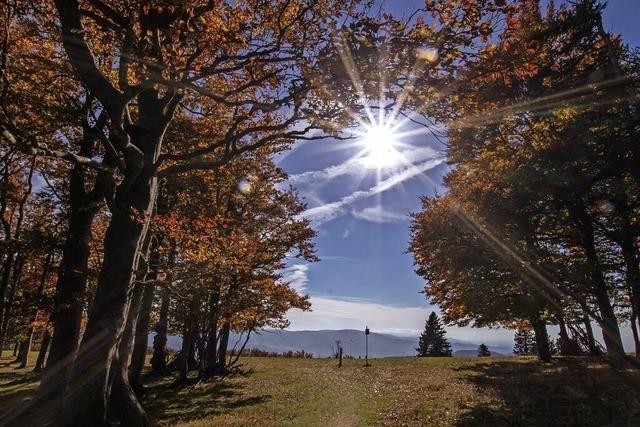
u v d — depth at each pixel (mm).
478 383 20297
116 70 14117
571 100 15453
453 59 9852
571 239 18281
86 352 11086
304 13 10438
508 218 17234
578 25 16500
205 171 19812
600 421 12125
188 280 16562
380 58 9523
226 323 25609
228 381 24859
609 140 14359
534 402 14859
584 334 19688
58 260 19188
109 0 11156
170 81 10414
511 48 9602
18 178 17547
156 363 29031
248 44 11008
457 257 18094
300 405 16844
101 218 22141
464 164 19750
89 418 10742
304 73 10352
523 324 28125
